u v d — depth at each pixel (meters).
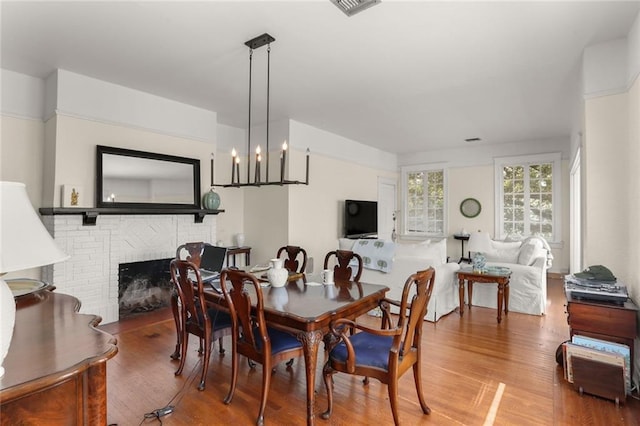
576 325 2.42
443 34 2.72
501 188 7.05
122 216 3.89
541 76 3.54
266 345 2.00
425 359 2.84
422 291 1.98
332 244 6.09
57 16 2.49
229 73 3.52
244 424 1.99
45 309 1.62
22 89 3.51
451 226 7.59
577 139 3.95
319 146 5.81
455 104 4.47
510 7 2.35
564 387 2.37
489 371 2.62
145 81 3.74
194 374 2.59
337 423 1.99
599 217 2.72
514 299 4.20
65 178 3.46
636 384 2.28
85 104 3.60
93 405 1.12
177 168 4.40
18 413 0.95
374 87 3.90
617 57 2.71
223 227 5.54
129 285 3.97
